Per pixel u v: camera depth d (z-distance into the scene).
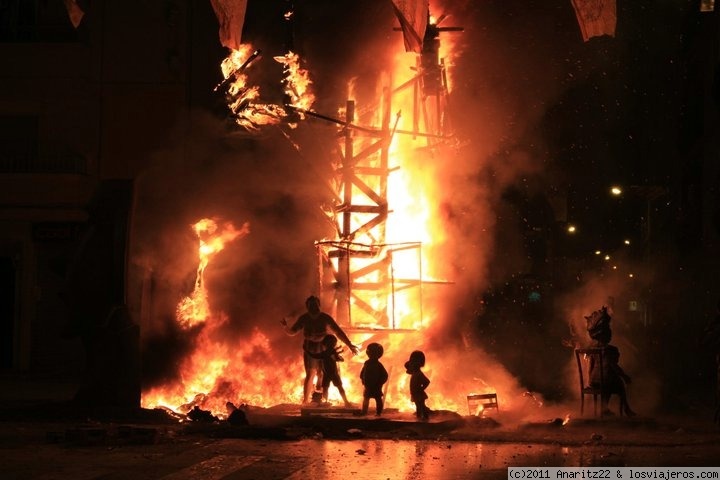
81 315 15.29
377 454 11.06
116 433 12.09
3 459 10.44
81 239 15.49
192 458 10.60
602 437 12.36
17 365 27.55
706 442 12.07
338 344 16.91
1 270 28.31
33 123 27.98
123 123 27.61
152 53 27.70
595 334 14.16
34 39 28.31
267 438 12.55
